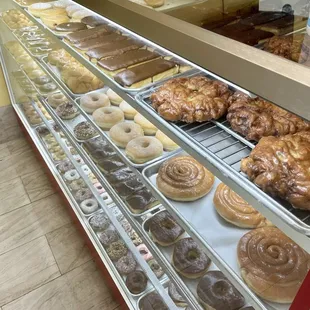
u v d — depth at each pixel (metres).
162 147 1.30
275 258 0.85
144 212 1.33
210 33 0.65
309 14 0.66
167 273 1.14
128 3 0.83
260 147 0.71
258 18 0.72
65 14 1.69
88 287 1.60
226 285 1.06
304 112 0.49
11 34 2.36
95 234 1.65
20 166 2.33
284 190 0.65
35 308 1.53
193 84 1.01
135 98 1.03
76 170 1.98
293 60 0.56
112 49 1.27
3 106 2.55
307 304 0.60
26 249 1.78
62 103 1.96
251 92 0.57
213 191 1.10
